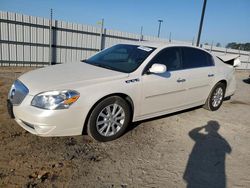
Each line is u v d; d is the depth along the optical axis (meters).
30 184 2.67
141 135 4.20
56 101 3.25
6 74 9.12
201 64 5.29
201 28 13.62
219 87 5.84
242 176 3.23
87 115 3.52
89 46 13.63
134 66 4.15
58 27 12.21
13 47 11.18
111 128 3.83
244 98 8.20
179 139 4.20
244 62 27.14
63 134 3.39
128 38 15.20
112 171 3.08
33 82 3.55
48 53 12.32
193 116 5.45
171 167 3.29
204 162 3.50
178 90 4.67
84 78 3.65
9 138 3.63
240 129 4.96
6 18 10.65
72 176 2.89
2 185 2.61
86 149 3.56
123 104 3.83
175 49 4.78
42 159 3.18
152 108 4.31
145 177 3.02
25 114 3.30
